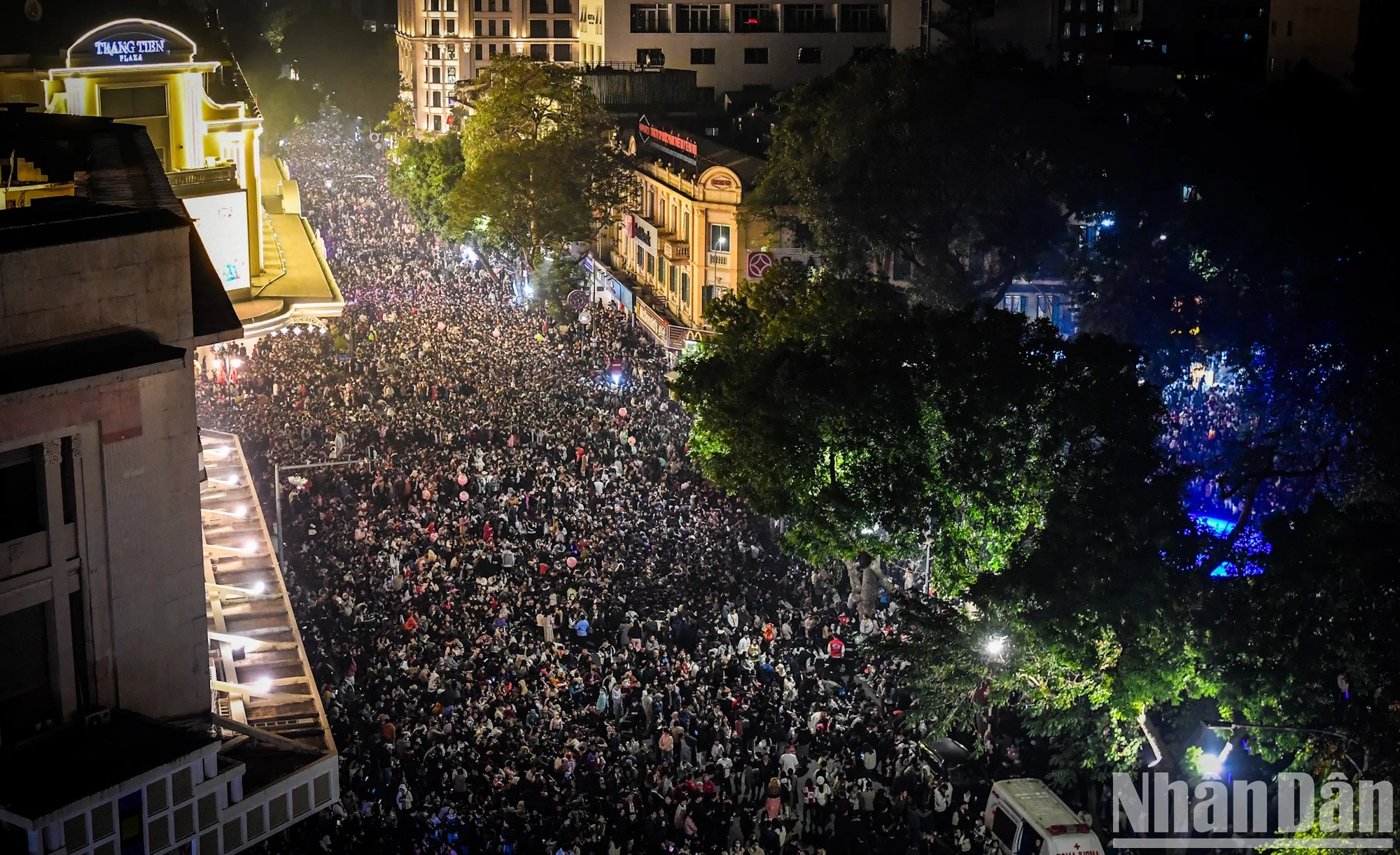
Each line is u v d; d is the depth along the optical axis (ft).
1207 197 234.58
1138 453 139.85
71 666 83.97
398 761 127.13
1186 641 123.03
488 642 150.10
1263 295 232.32
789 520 188.44
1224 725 117.80
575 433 220.43
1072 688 127.65
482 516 185.98
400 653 146.82
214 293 92.84
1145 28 470.80
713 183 278.46
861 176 233.14
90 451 83.15
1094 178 238.48
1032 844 119.55
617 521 187.11
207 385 237.86
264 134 466.29
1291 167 230.89
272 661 125.29
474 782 124.57
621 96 381.19
